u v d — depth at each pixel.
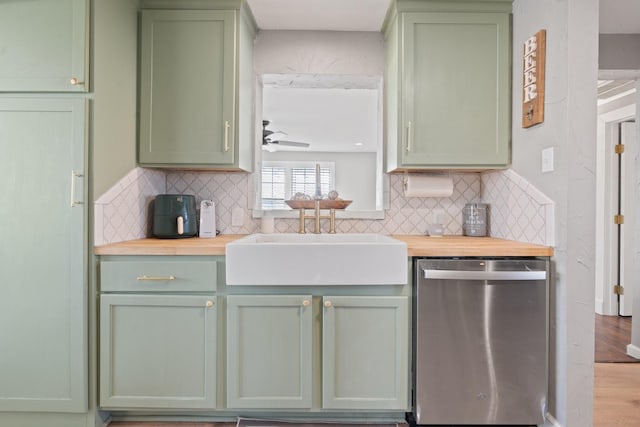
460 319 1.66
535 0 1.79
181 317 1.69
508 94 1.99
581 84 1.57
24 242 1.66
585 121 1.58
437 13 1.98
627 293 3.71
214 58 1.96
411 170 2.26
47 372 1.67
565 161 1.59
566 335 1.60
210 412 1.81
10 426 1.70
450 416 1.68
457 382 1.67
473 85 1.99
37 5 1.65
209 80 1.97
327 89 2.52
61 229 1.65
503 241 1.97
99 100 1.68
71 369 1.66
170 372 1.69
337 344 1.69
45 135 1.65
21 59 1.65
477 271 1.63
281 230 2.38
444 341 1.66
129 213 1.94
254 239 2.02
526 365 1.67
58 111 1.65
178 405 1.70
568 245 1.59
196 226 2.16
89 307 1.67
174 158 1.98
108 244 1.75
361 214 2.35
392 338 1.68
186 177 2.34
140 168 2.03
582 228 1.59
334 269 1.66
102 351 1.68
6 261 1.66
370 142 2.52
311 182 2.52
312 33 2.35
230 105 1.97
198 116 1.97
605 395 2.13
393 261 1.66
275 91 2.52
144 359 1.69
